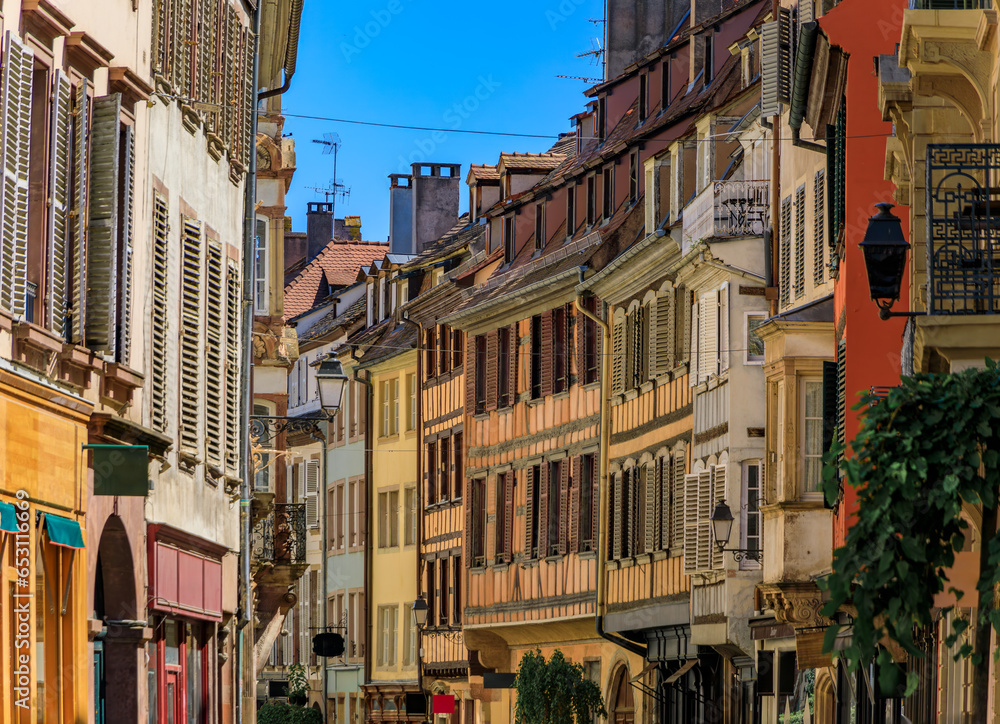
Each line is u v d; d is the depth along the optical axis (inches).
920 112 864.9
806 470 1371.8
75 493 815.1
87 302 836.0
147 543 970.1
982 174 789.2
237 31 1230.9
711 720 1765.5
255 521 1755.7
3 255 717.3
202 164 1127.0
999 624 491.5
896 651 1040.8
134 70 946.7
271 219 1930.4
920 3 815.7
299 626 3422.7
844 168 1131.3
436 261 2822.3
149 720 991.0
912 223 872.3
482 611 2397.9
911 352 804.6
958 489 508.7
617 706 2042.3
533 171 2554.1
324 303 3521.2
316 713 3061.0
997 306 708.0
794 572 1360.7
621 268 1967.3
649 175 1947.6
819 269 1396.4
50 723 809.5
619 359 2011.6
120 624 917.8
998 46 729.0
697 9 2132.1
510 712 2348.7
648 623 1870.1
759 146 1653.5
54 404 780.6
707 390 1691.7
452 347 2637.8
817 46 1173.7
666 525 1834.4
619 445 2004.2
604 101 2308.1
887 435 518.0
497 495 2367.1
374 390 3041.3
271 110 1936.5
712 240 1622.8
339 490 3223.4
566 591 2132.1
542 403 2235.5
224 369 1181.1
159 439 954.1
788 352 1378.0
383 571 2972.4
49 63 784.3
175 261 1045.2
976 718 501.4
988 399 516.4
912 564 508.4
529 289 2234.3
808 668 1350.9
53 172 781.9
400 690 2859.3
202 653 1166.3
